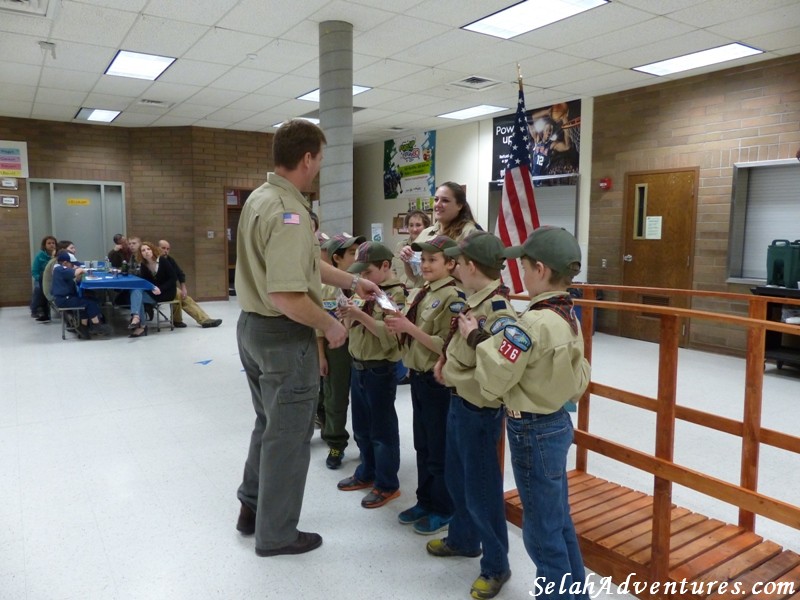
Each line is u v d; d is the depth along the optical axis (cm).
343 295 282
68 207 999
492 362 159
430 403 229
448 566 218
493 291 196
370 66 642
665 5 462
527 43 559
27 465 314
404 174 1120
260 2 467
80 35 545
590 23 505
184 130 1022
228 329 762
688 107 663
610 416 399
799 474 303
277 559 223
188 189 1035
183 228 1042
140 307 702
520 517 242
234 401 438
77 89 751
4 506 266
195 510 264
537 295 172
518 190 334
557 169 823
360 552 228
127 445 345
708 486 172
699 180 655
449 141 1016
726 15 480
